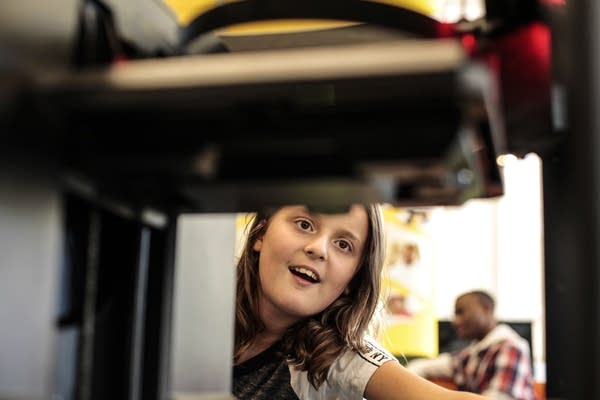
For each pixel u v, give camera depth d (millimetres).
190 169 445
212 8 499
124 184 482
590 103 465
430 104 373
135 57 498
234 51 505
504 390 2500
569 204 470
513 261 3781
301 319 1155
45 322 411
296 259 1120
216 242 675
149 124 419
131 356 527
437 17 512
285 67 374
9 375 384
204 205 541
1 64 379
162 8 533
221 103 389
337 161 420
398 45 370
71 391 479
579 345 457
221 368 681
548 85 479
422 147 397
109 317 524
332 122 393
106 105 405
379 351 1138
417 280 3574
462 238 3844
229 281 708
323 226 1115
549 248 511
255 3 480
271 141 408
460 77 355
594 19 469
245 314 1182
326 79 367
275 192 479
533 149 512
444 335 2729
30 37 401
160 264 549
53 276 418
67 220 468
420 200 499
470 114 381
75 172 443
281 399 1154
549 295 510
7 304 384
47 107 410
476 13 529
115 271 531
